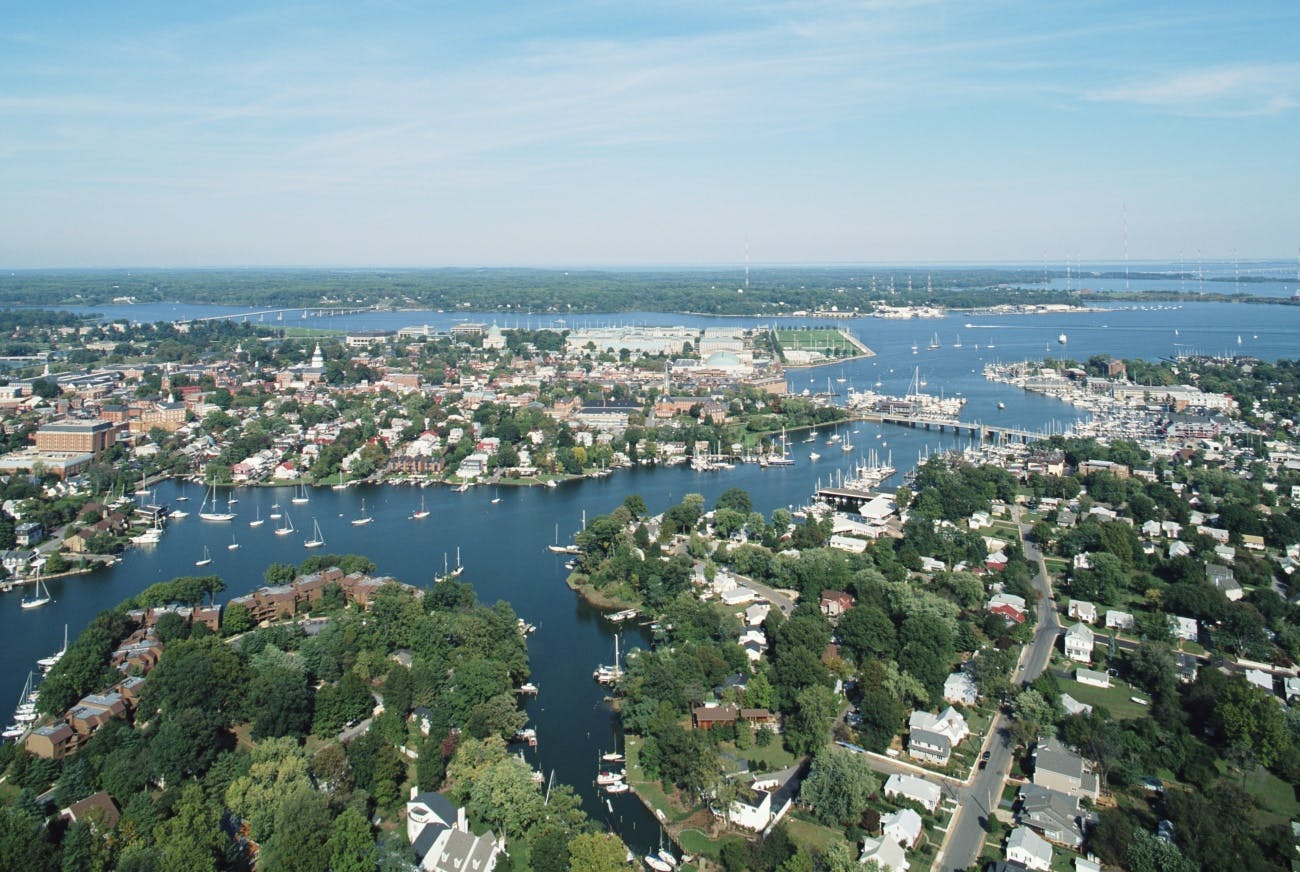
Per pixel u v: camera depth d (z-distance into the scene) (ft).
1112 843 652.07
